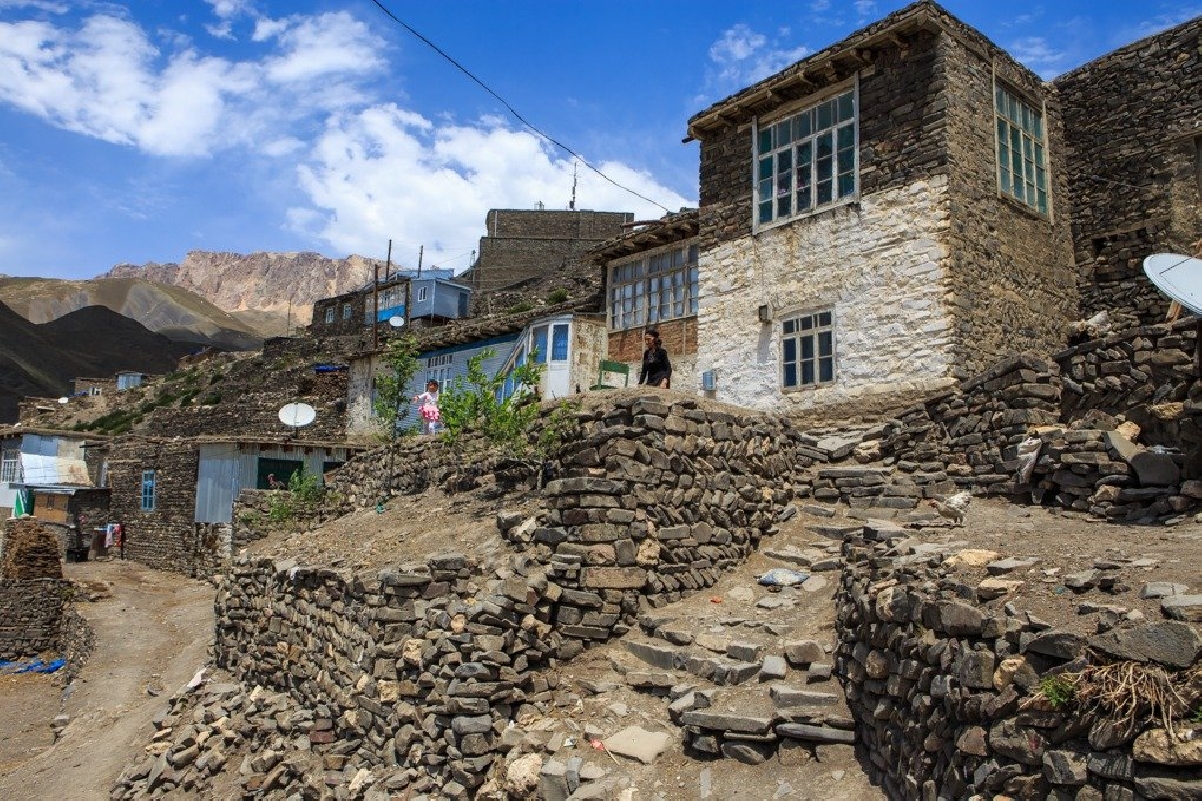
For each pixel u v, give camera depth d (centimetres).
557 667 851
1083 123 1639
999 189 1459
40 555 2566
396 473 1678
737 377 1628
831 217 1508
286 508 2048
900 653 586
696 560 972
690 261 2067
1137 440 941
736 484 1055
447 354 2834
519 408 1195
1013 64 1543
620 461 927
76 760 1321
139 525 3083
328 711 1013
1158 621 443
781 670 734
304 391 3734
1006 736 452
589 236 5469
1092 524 861
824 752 640
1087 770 405
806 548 1024
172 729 1259
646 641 856
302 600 1177
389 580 929
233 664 1373
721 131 1730
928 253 1366
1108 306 1561
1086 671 427
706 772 665
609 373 2211
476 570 911
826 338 1495
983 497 1049
